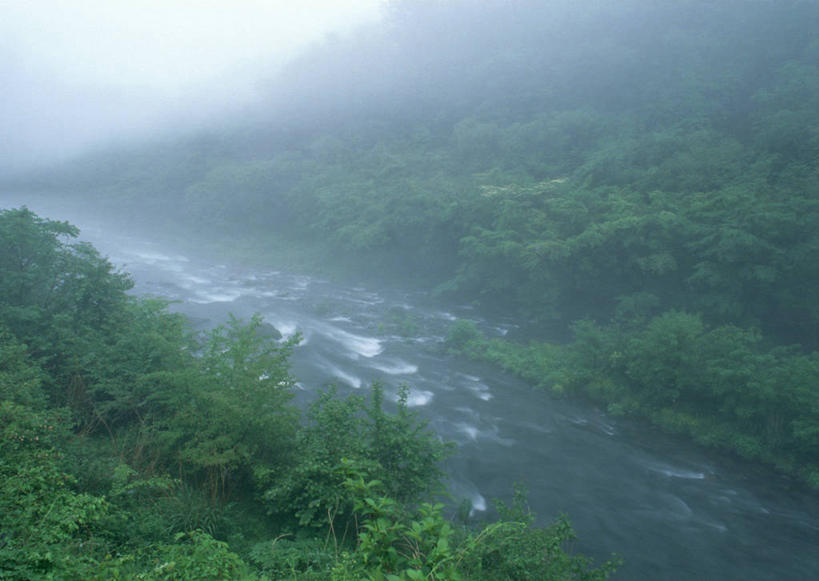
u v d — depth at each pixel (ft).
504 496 48.62
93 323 44.37
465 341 87.45
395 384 71.51
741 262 83.71
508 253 103.35
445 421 62.28
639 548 42.86
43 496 21.20
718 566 41.29
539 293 103.30
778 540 44.98
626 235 94.38
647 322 85.35
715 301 84.74
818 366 59.26
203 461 28.81
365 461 28.50
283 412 32.99
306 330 92.02
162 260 143.23
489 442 58.54
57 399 36.22
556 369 75.36
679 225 91.04
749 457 57.57
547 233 99.81
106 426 34.96
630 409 66.39
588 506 48.26
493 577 21.72
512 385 73.67
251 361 34.09
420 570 14.34
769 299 83.97
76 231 49.21
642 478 53.52
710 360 63.36
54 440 28.66
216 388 32.45
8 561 16.48
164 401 34.65
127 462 30.53
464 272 115.85
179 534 21.72
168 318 44.86
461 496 47.85
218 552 20.04
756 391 58.59
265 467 30.04
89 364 38.83
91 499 22.00
